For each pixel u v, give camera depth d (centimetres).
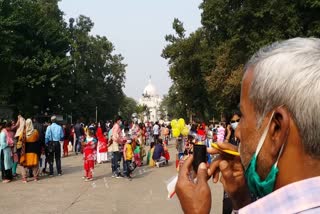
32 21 4638
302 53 108
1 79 4238
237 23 2819
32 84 4462
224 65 3572
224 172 178
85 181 1501
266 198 104
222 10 3038
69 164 2119
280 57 110
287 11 2617
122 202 1087
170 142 4238
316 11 2673
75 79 6306
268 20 2705
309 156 106
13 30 4294
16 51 4469
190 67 5062
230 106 3553
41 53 4578
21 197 1180
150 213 947
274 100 109
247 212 103
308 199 98
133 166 1645
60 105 5606
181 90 5375
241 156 123
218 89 3697
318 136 104
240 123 123
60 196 1192
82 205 1055
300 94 105
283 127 107
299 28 2625
